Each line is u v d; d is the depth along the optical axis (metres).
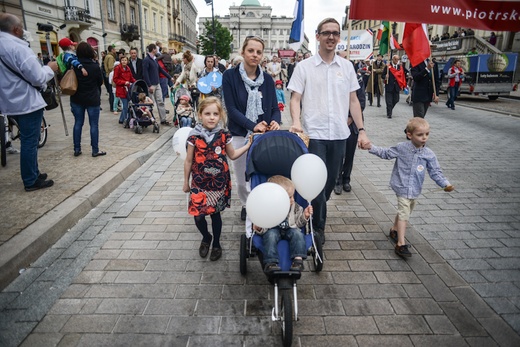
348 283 3.21
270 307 2.91
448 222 4.35
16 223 3.93
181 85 9.49
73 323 2.71
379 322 2.73
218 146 3.34
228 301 2.98
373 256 3.64
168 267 3.45
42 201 4.53
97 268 3.42
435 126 10.80
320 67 3.64
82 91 6.26
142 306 2.90
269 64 17.48
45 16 23.28
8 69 4.33
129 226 4.27
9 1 19.56
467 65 16.94
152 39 45.09
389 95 12.14
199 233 4.12
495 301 2.95
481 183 5.69
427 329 2.66
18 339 2.55
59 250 3.71
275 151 3.13
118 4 34.88
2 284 3.10
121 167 5.99
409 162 3.59
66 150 7.06
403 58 13.85
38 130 4.78
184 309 2.88
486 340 2.55
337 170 3.86
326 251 3.75
